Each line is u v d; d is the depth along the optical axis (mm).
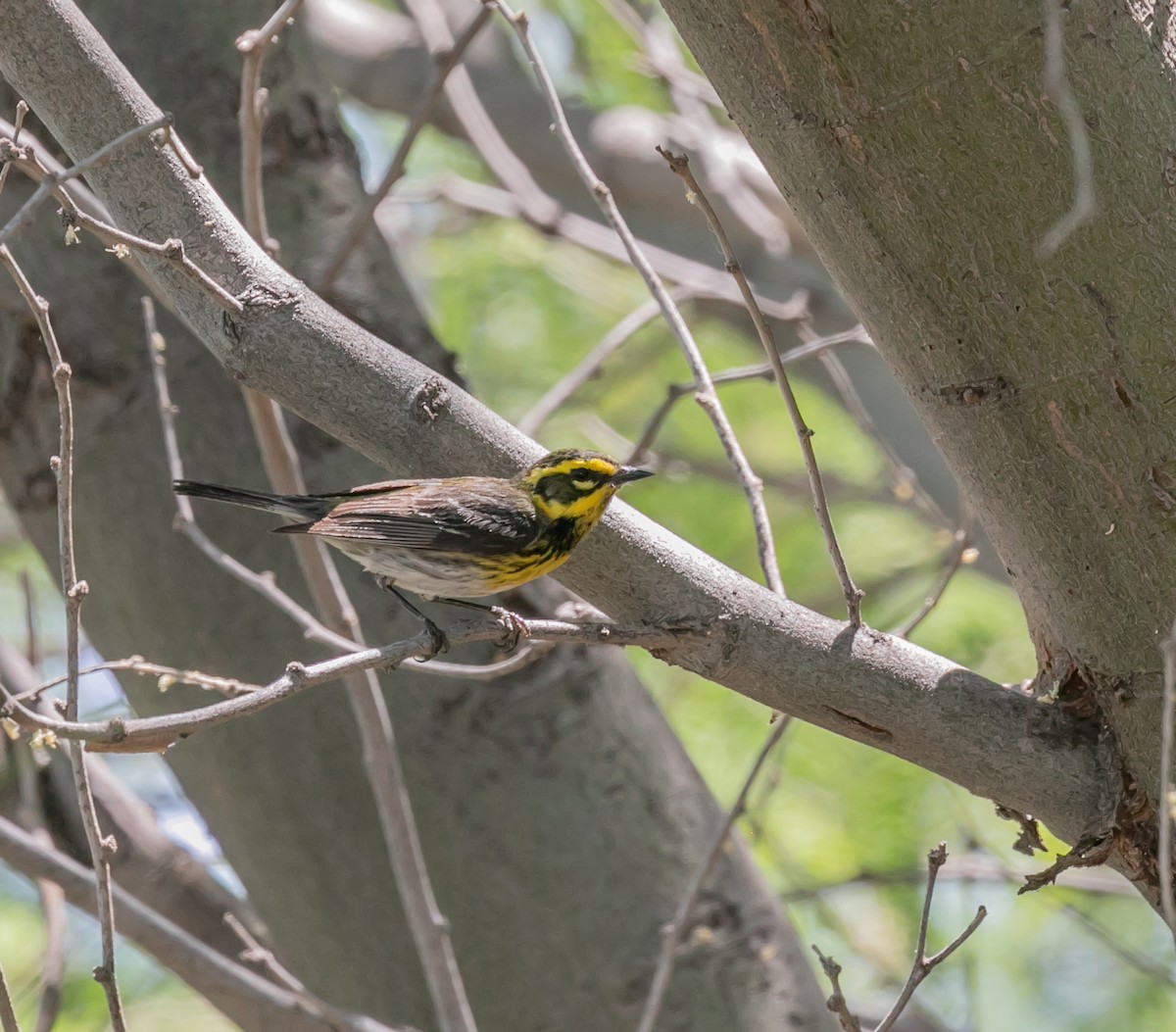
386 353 7672
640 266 9594
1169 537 7230
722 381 11117
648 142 21938
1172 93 6984
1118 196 6977
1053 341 7246
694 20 7531
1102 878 16766
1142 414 7148
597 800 10617
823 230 7672
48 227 10953
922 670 7762
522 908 10430
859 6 7082
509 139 22391
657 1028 10320
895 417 22578
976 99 7039
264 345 7562
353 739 10570
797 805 17859
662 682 20125
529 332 23109
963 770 7789
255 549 10773
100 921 6598
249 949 12383
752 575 21422
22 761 11992
